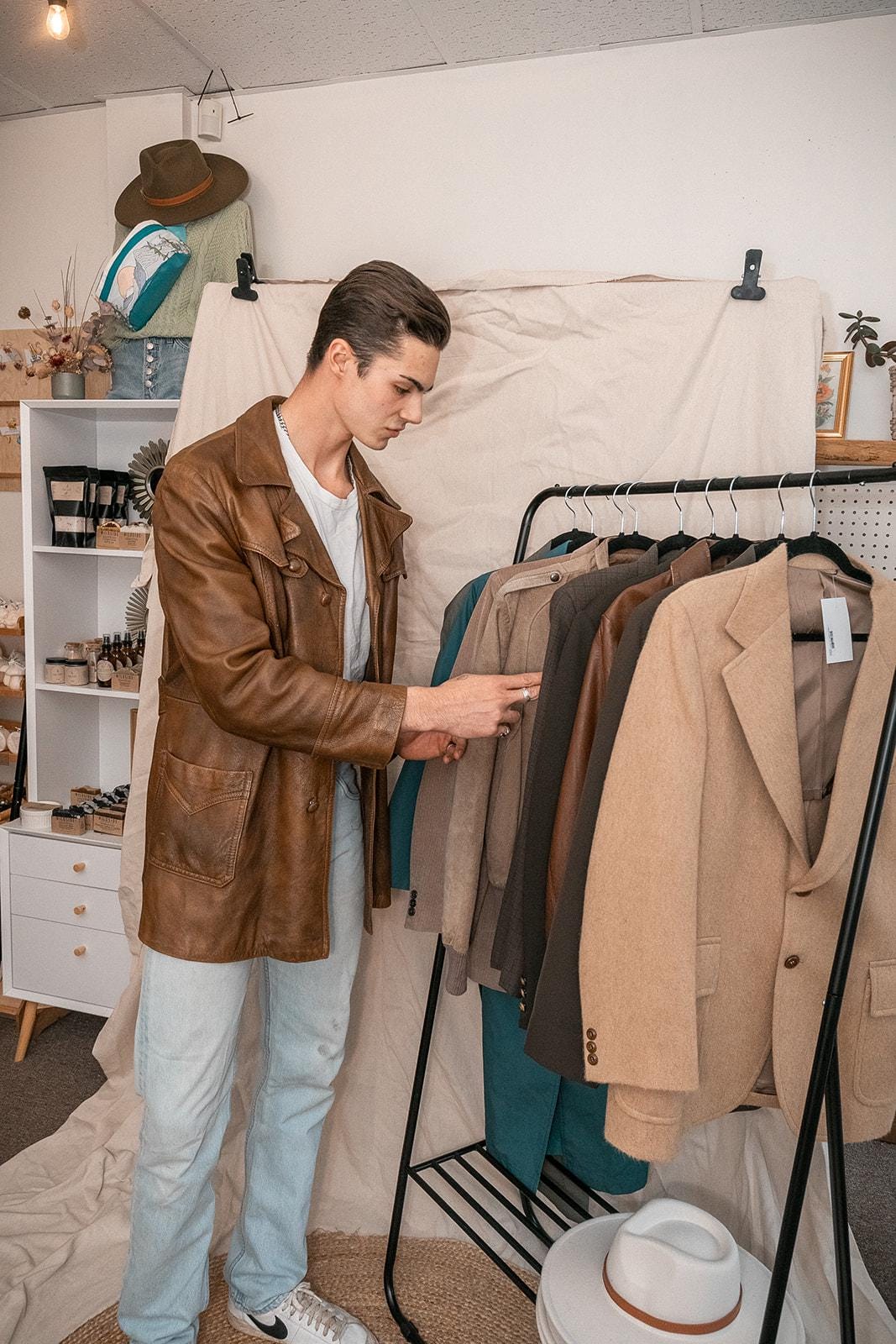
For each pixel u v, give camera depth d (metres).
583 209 2.31
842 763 1.26
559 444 1.99
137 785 2.23
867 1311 1.75
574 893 1.27
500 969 1.50
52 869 2.57
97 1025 2.86
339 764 1.65
